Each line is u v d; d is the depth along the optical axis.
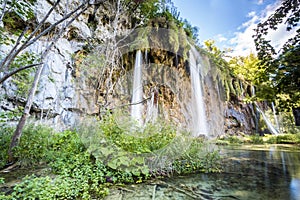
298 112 4.62
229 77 13.37
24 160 3.32
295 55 3.36
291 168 4.02
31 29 5.48
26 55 4.30
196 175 3.36
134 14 8.65
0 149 3.39
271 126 15.76
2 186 2.36
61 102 6.32
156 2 8.62
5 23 4.66
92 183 2.61
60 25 6.17
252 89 14.55
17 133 3.37
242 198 2.28
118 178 2.87
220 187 2.70
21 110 4.22
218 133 10.41
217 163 4.18
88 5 2.42
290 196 2.33
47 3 5.84
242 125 13.19
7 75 1.88
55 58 6.27
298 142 10.05
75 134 3.94
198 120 9.48
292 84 3.70
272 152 6.62
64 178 2.44
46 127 4.49
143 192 2.46
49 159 3.40
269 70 3.89
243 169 3.89
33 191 1.94
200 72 10.38
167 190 2.56
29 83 5.21
